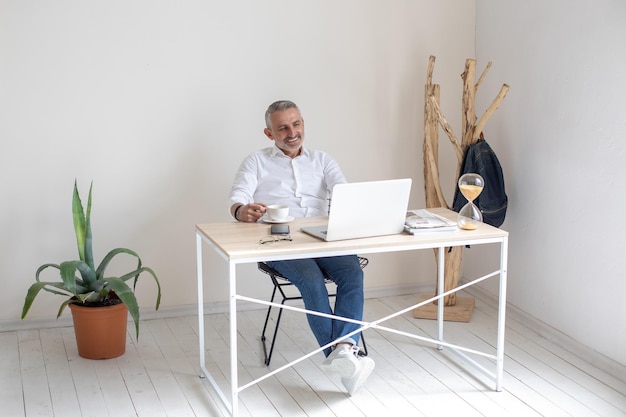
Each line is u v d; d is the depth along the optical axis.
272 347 3.48
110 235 4.02
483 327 3.98
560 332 3.74
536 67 3.82
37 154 3.85
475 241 3.05
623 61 3.22
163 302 4.17
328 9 4.16
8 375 3.39
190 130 4.05
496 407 3.07
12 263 3.90
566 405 3.09
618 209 3.31
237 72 4.07
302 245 2.87
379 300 4.46
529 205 3.94
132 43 3.89
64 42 3.79
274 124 3.58
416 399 3.15
